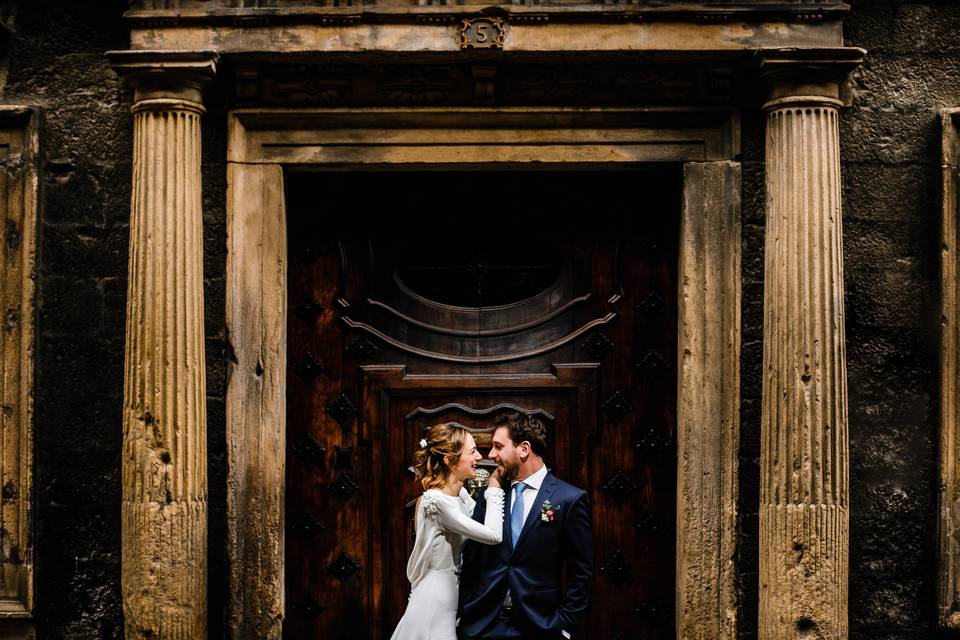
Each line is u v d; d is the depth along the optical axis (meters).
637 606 5.84
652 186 5.93
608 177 5.94
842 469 5.31
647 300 5.91
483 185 5.96
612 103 5.66
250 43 5.50
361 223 5.96
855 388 5.60
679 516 5.67
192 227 5.43
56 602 5.59
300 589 5.85
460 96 5.66
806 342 5.31
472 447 5.27
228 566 5.55
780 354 5.34
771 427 5.35
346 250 5.96
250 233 5.68
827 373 5.31
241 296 5.64
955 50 5.71
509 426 5.24
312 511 5.88
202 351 5.43
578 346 5.94
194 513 5.33
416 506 5.75
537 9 5.43
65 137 5.71
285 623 5.82
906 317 5.62
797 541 5.27
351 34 5.49
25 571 5.54
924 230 5.65
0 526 5.59
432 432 5.28
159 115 5.43
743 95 5.64
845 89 5.62
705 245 5.64
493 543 5.09
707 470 5.62
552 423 5.94
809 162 5.38
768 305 5.41
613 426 5.90
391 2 5.57
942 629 5.51
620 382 5.91
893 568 5.56
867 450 5.59
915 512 5.59
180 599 5.28
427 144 5.69
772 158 5.46
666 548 5.85
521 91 5.67
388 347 5.95
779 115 5.44
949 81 5.70
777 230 5.40
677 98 5.66
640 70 5.66
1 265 5.65
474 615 5.16
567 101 5.67
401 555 5.88
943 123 5.62
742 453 5.59
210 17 5.48
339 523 5.88
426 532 5.23
